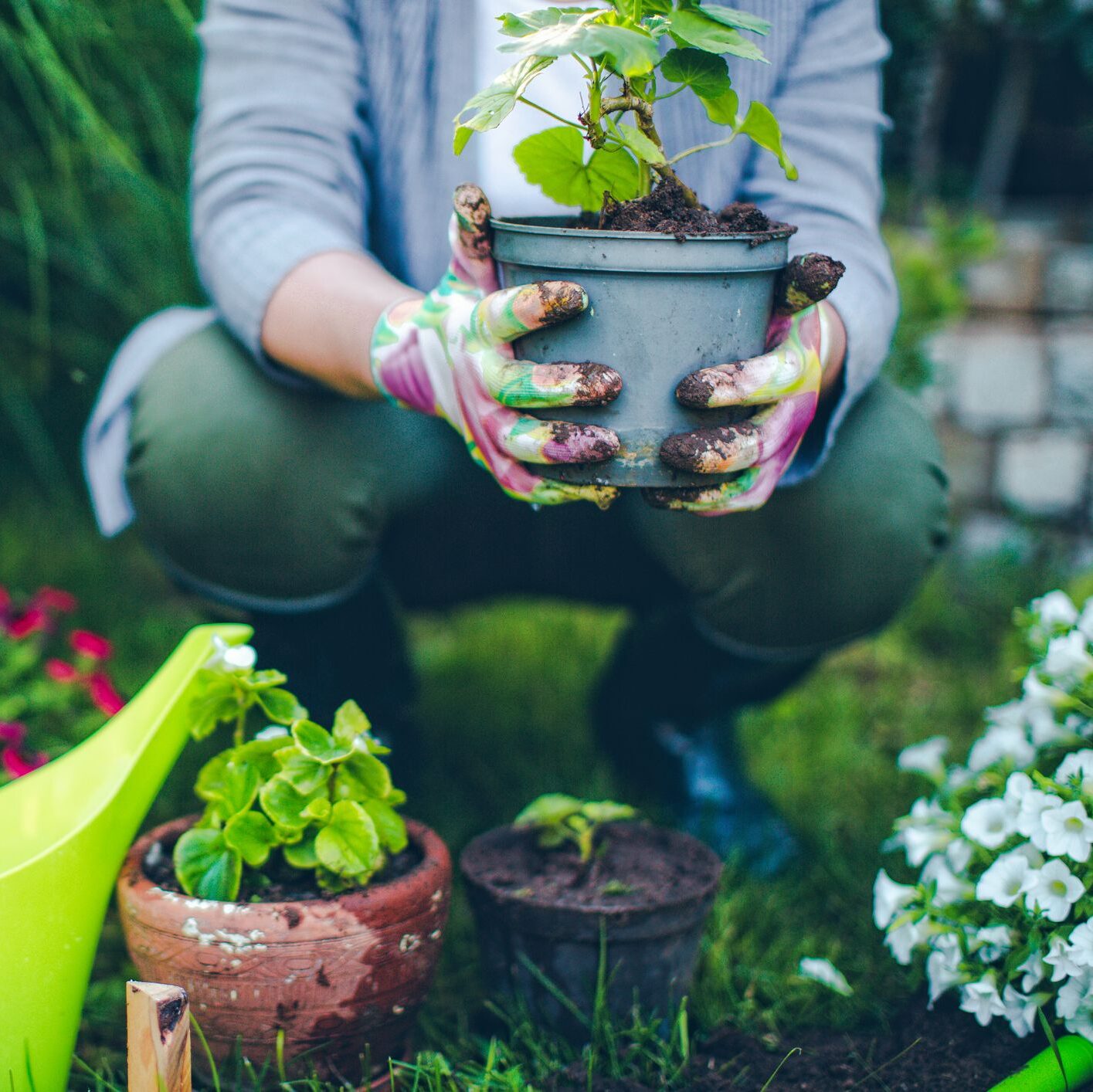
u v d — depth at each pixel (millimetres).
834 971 1151
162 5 1893
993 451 2635
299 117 1263
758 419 956
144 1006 848
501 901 1117
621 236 878
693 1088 1071
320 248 1181
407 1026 1065
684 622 1457
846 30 1333
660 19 927
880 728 1925
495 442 967
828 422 1151
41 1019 969
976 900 1098
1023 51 2658
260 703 1101
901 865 1428
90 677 1580
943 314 2229
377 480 1312
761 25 930
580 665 2160
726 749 1535
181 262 2176
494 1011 1144
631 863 1222
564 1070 1075
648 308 897
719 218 989
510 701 2012
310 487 1289
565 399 898
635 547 1427
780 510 1284
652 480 935
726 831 1469
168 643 2168
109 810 1007
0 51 1840
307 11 1275
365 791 1058
